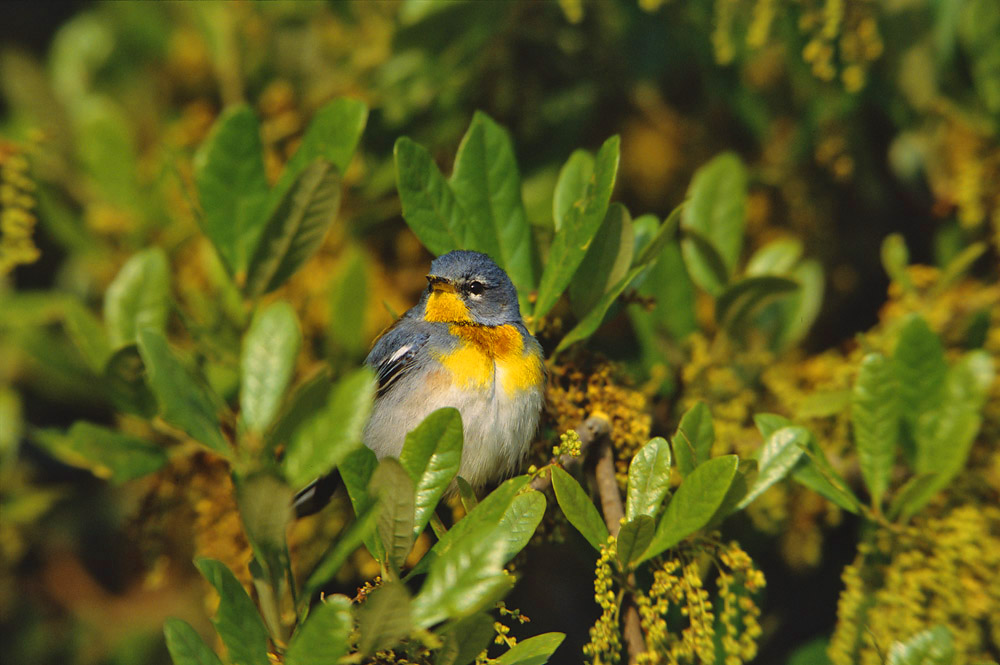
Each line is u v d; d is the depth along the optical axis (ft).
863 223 40.96
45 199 36.73
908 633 24.54
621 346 36.19
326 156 27.30
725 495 21.88
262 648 18.57
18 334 35.17
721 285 31.32
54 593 40.73
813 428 30.50
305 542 29.27
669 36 39.55
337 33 38.27
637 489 21.54
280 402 22.53
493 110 39.01
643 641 21.16
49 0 47.73
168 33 40.52
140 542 28.32
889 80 37.47
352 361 33.68
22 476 37.45
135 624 40.63
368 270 34.24
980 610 24.81
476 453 28.66
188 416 21.67
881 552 26.21
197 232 36.47
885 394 25.26
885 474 25.22
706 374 30.91
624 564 21.04
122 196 37.14
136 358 25.50
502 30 38.40
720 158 32.32
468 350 28.55
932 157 38.11
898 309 32.68
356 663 18.45
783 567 36.04
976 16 34.94
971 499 26.99
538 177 38.81
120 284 28.94
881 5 36.65
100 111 36.96
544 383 28.12
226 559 27.81
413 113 37.70
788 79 39.63
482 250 27.89
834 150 38.96
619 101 41.45
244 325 28.99
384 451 29.50
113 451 24.06
